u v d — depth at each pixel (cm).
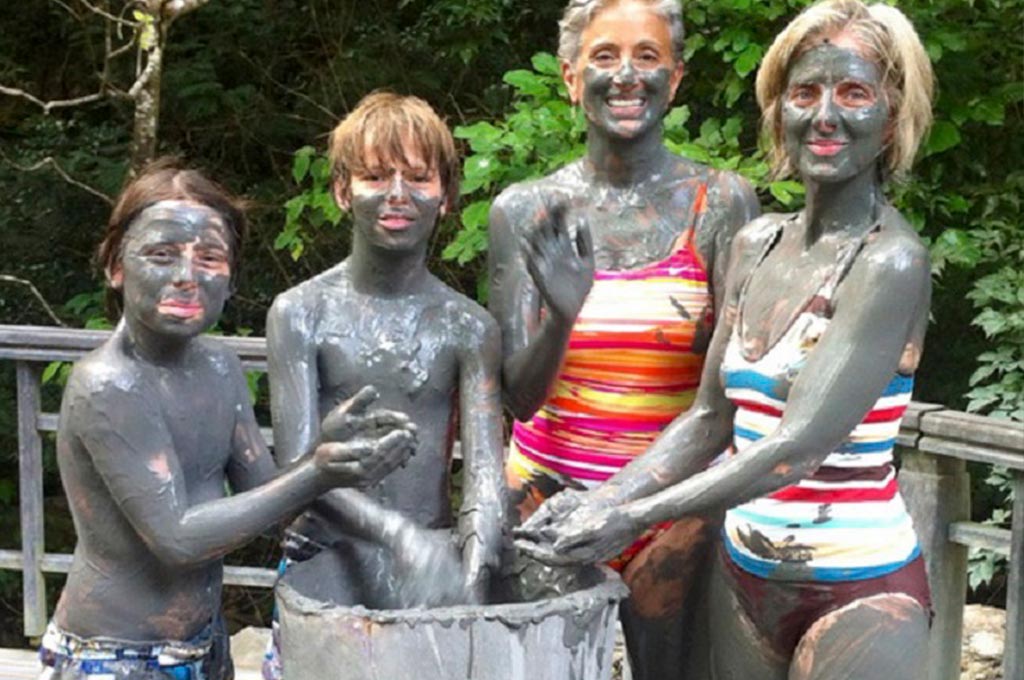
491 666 194
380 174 226
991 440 298
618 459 253
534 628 195
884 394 214
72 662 217
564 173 261
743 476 205
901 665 212
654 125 249
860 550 215
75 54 763
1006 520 577
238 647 420
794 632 221
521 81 483
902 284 204
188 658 220
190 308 209
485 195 515
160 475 208
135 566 215
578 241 223
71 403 210
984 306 536
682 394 253
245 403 228
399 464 206
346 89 741
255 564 649
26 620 384
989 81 551
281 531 236
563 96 481
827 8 212
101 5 639
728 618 229
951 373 605
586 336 251
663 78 246
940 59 525
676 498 206
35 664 375
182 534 206
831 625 215
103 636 216
